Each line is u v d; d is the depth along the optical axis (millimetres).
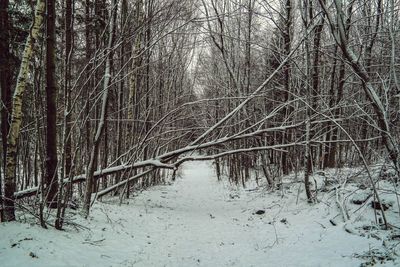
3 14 8930
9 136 6883
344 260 6441
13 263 5262
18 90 6938
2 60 8844
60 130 10969
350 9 11070
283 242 8203
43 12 7086
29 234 6289
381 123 7309
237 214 12078
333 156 16922
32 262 5395
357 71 7039
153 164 12133
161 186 21156
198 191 19453
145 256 7422
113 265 6379
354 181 10992
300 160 16828
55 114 8297
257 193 15219
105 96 10195
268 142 17375
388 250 6363
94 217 9531
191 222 11305
